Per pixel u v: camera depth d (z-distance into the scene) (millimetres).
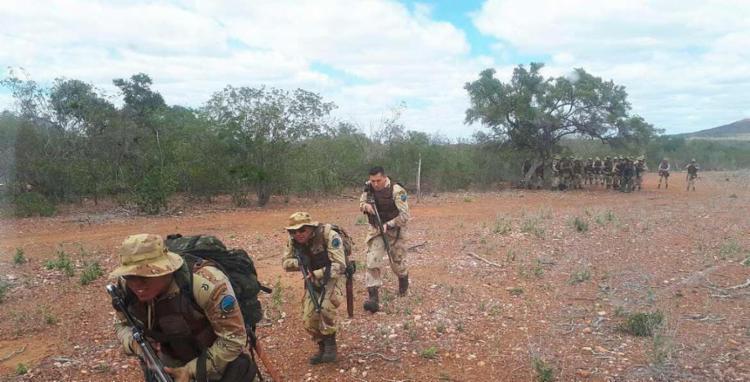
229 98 18203
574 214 15539
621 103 27703
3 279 7848
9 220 14148
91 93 18297
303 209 17172
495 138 30000
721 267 8586
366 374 4848
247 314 3521
